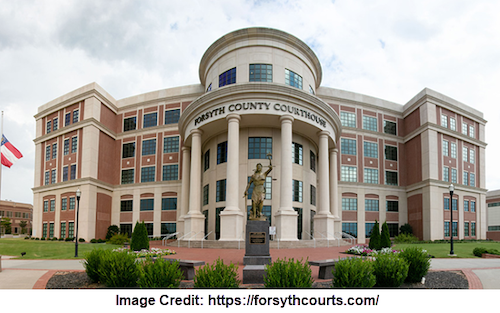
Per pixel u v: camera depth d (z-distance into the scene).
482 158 49.75
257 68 32.88
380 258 11.41
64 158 46.03
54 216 45.66
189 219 30.67
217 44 34.88
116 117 48.53
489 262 19.22
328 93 45.31
